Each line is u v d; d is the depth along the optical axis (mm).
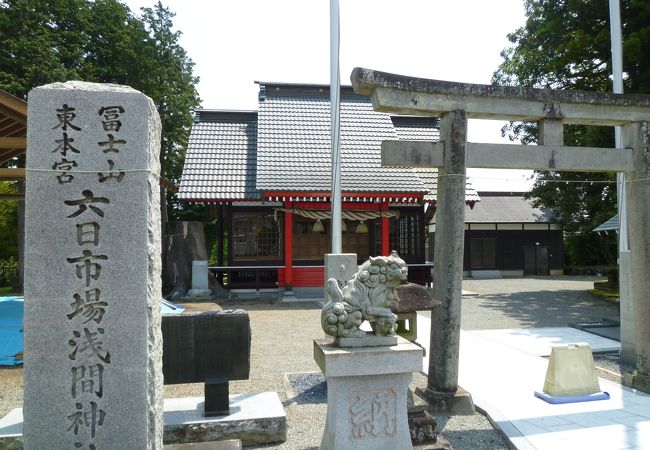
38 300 3492
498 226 30812
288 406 6500
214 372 5598
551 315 14492
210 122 21500
